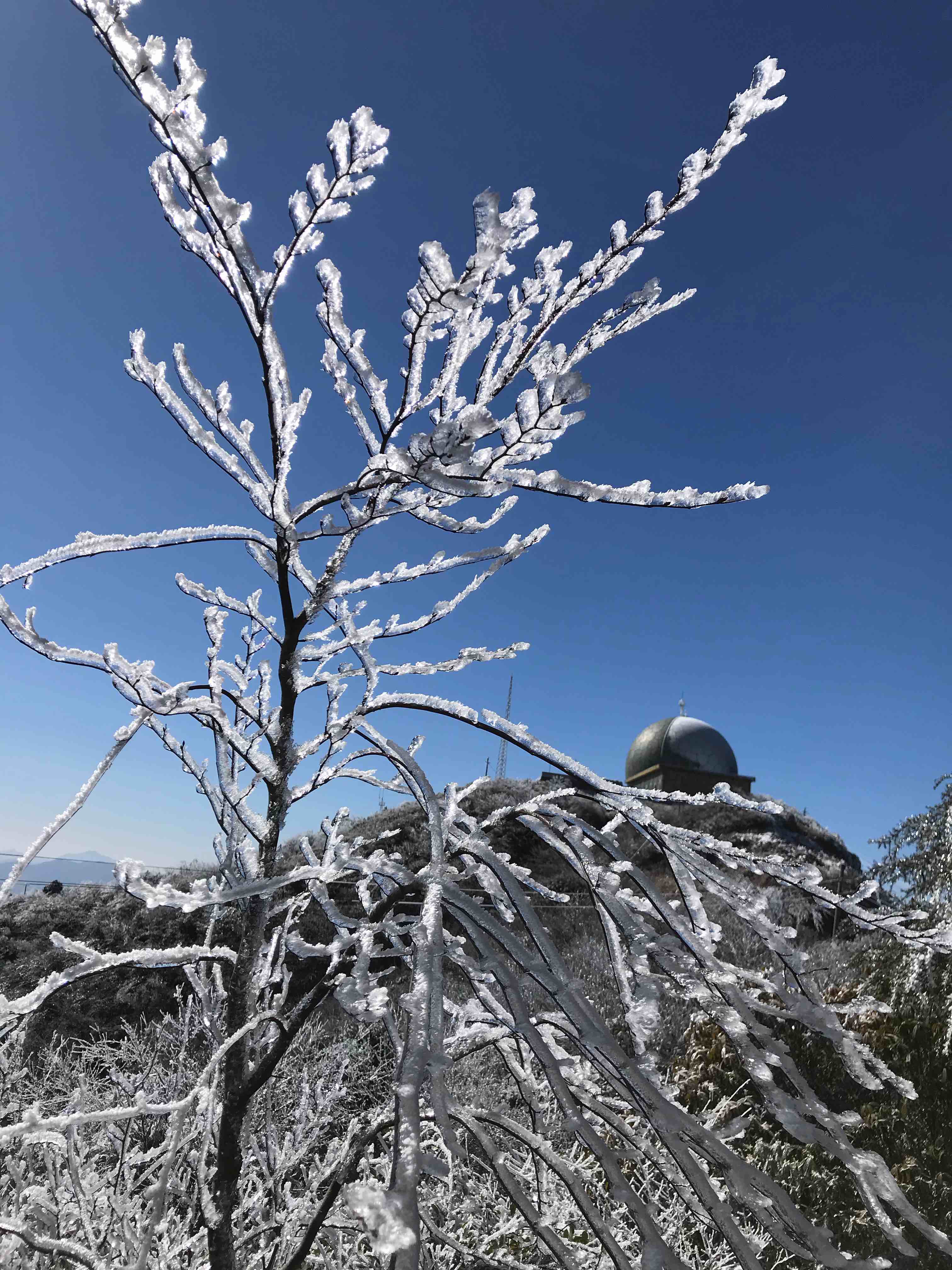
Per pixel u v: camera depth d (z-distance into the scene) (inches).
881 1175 24.4
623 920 31.0
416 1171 17.2
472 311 39.9
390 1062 112.0
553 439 35.4
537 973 25.2
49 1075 131.3
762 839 462.3
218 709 44.6
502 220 28.2
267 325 38.5
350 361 39.6
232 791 46.8
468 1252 51.5
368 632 48.4
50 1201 53.0
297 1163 74.4
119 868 31.4
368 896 46.9
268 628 54.3
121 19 28.3
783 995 31.2
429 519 45.9
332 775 47.4
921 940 32.9
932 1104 140.6
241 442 45.3
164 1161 29.6
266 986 53.4
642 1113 24.0
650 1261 19.1
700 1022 172.2
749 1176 23.4
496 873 30.8
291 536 42.4
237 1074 42.8
